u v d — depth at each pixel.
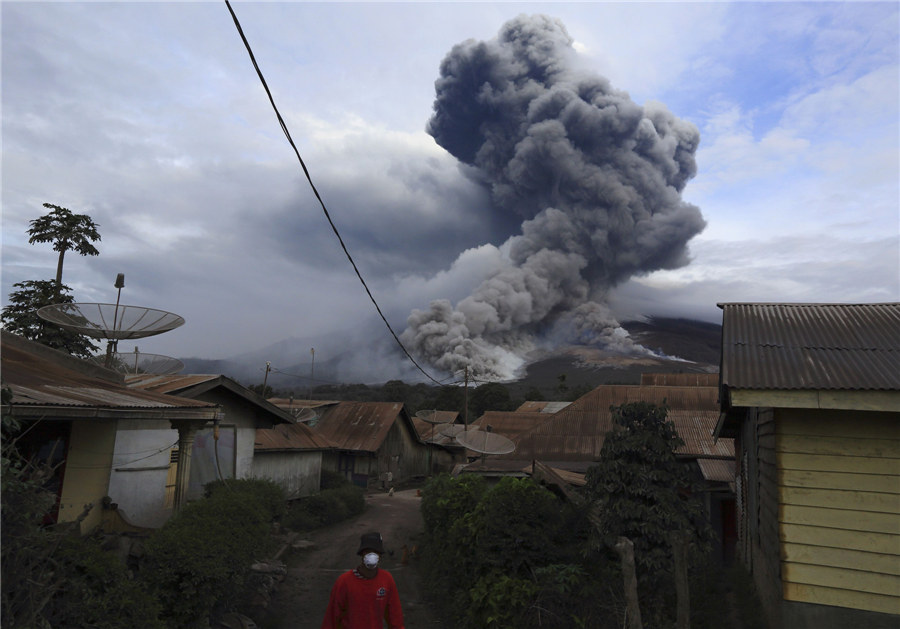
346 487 22.84
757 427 7.97
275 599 9.75
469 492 10.23
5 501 3.91
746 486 10.02
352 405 35.97
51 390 7.02
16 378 7.05
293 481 20.70
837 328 6.44
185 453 9.33
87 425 8.85
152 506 10.60
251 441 16.06
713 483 13.75
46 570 4.48
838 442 5.46
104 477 9.08
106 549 7.68
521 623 6.34
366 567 3.94
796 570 5.41
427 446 41.53
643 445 6.57
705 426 18.03
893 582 5.11
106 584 5.39
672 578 6.29
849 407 5.04
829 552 5.34
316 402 36.12
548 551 6.90
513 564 6.89
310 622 8.66
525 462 18.89
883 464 5.30
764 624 6.75
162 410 7.93
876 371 5.29
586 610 6.21
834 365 5.50
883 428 5.35
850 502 5.34
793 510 5.50
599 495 6.69
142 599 5.58
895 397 4.95
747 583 8.66
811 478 5.48
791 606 5.38
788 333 6.39
